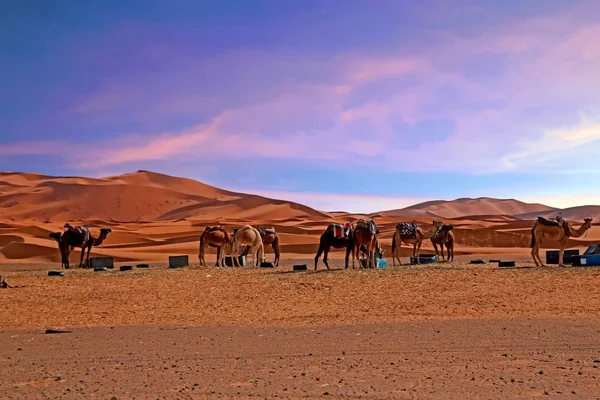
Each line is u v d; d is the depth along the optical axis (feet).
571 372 32.63
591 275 81.97
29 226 326.24
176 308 64.49
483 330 46.21
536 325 48.06
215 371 34.71
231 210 606.14
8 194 628.69
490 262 122.52
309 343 42.65
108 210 608.19
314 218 485.56
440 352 38.65
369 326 49.75
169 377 33.42
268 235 129.70
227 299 71.00
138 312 61.98
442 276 86.74
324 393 29.35
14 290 83.15
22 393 30.45
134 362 37.63
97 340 45.73
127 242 274.77
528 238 258.98
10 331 51.24
